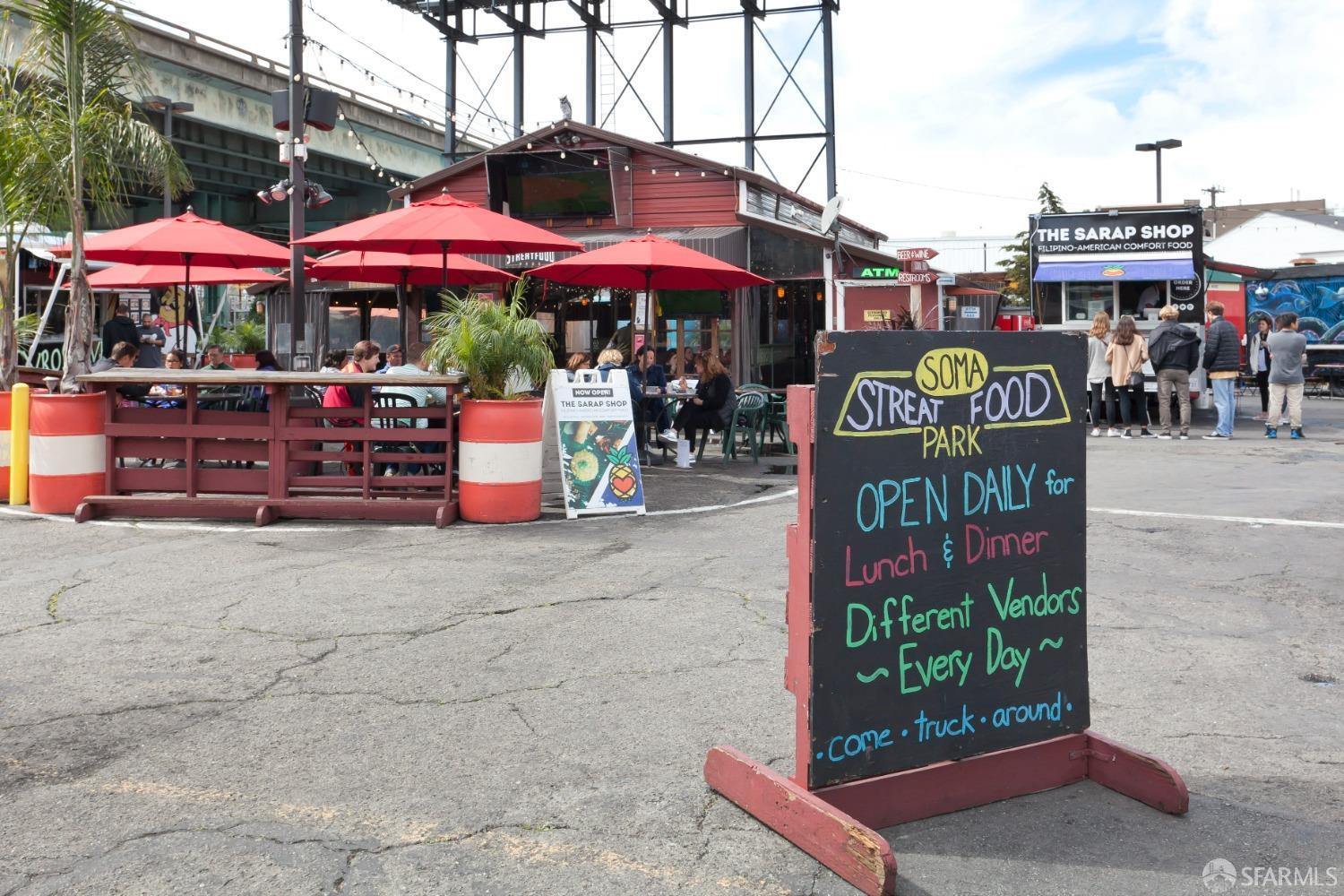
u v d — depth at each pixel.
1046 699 3.83
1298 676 5.06
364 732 4.29
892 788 3.52
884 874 3.02
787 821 3.40
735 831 3.47
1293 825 3.54
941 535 3.60
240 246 12.69
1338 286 27.78
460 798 3.69
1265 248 61.59
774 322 21.86
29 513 9.47
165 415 9.29
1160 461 13.28
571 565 7.36
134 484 9.38
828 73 30.09
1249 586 6.80
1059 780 3.86
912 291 20.55
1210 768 4.00
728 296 21.09
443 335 9.38
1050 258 19.88
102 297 21.45
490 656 5.29
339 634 5.66
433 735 4.27
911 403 3.54
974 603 3.66
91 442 9.48
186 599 6.40
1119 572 7.20
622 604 6.29
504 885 3.11
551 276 14.98
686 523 9.09
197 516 9.26
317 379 8.82
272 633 5.69
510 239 11.42
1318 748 4.19
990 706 3.71
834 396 3.40
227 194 46.16
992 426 3.70
